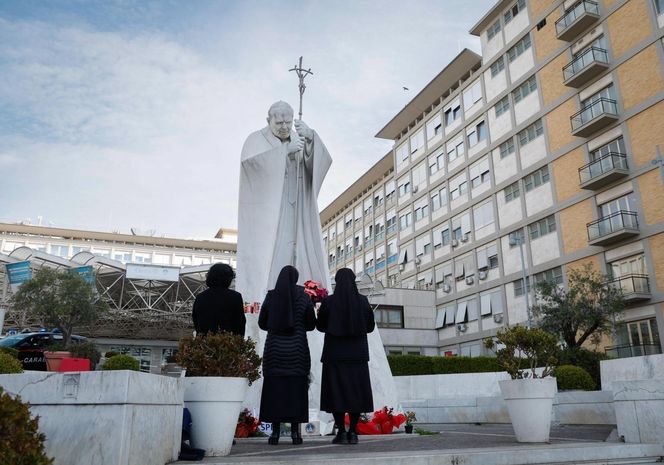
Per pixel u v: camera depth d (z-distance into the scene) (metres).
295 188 11.86
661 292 26.09
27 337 17.95
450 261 42.34
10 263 33.41
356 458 4.61
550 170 33.25
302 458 4.68
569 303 24.05
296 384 6.52
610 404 11.09
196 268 39.69
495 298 37.12
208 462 4.54
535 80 35.16
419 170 47.69
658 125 27.00
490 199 38.47
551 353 6.79
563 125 32.62
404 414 9.92
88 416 3.92
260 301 10.48
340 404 6.44
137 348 47.81
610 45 29.97
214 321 6.43
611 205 29.38
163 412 4.50
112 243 75.94
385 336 41.00
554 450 5.34
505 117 37.53
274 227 11.05
